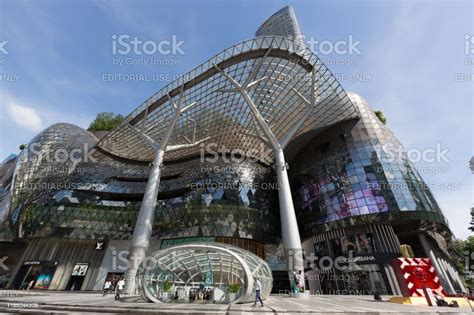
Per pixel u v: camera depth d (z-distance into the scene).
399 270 14.51
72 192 37.81
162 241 34.81
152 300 13.91
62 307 10.84
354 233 31.31
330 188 35.66
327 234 33.81
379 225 30.48
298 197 41.56
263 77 34.59
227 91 32.78
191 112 38.97
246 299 13.25
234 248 15.90
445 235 34.91
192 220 34.22
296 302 14.80
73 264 32.66
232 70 33.75
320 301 16.09
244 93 31.67
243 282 13.34
